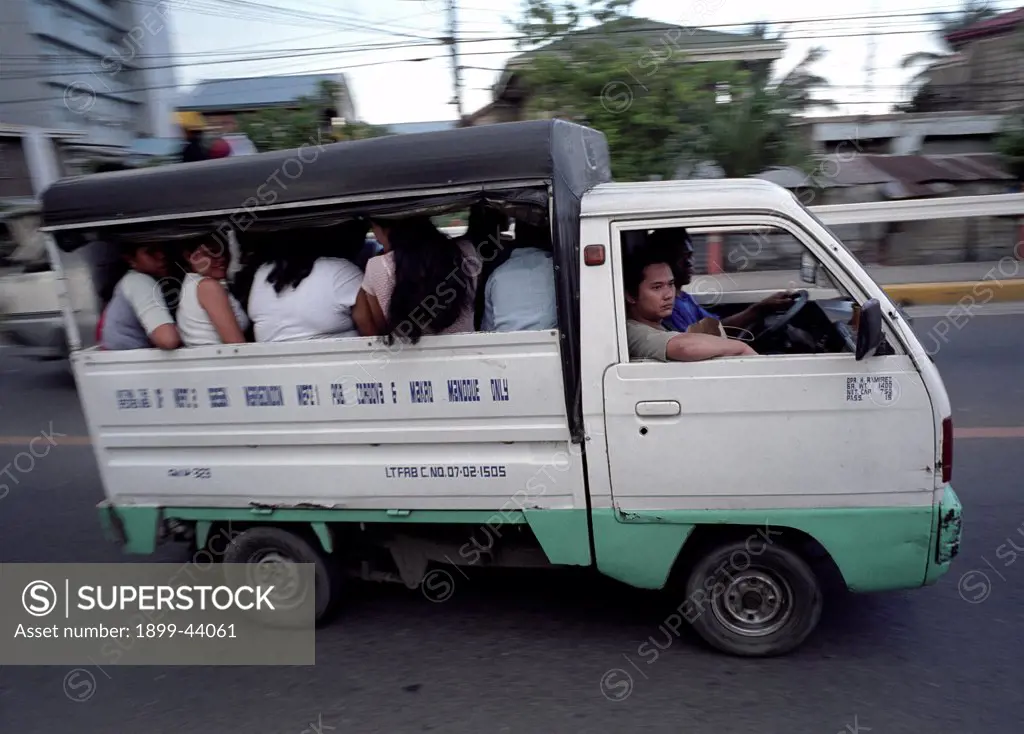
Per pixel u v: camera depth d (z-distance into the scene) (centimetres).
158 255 355
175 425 349
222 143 612
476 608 385
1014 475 510
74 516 546
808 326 372
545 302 313
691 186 316
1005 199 1066
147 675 348
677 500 308
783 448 298
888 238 1123
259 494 348
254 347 330
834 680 312
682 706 302
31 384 926
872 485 297
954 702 297
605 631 358
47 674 355
